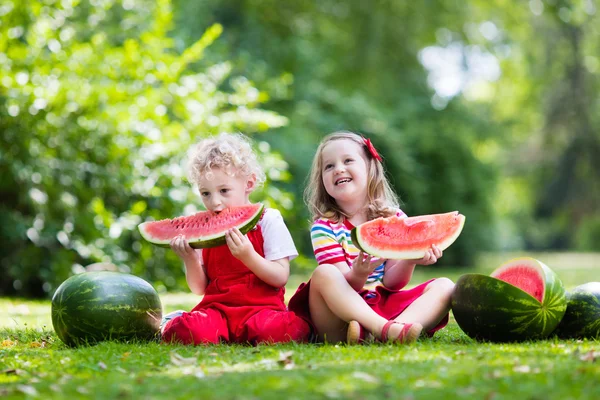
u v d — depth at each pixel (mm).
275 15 21844
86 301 4699
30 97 10297
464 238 24281
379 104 22703
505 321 4504
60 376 3533
